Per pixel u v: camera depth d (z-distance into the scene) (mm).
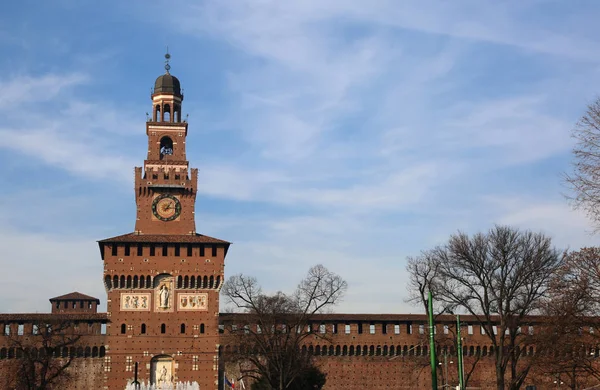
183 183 145000
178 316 137375
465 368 141750
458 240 100625
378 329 143125
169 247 139500
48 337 120250
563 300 72688
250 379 136875
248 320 127188
